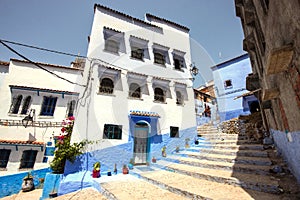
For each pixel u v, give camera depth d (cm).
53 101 1049
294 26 155
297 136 260
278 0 185
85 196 446
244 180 347
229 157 524
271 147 558
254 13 394
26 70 1080
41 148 887
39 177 799
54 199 464
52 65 1148
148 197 347
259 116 967
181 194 348
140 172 580
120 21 961
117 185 454
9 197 683
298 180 302
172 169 536
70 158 617
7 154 830
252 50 569
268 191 302
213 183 383
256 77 632
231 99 1513
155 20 1124
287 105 273
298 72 178
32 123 954
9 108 954
